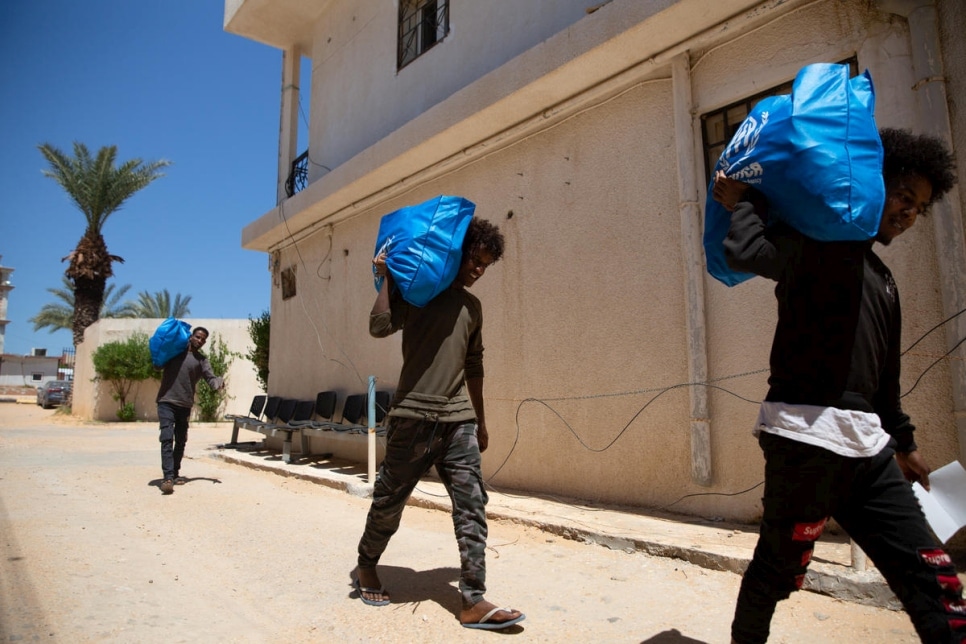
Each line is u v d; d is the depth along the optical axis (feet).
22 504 17.61
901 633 8.35
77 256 78.02
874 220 5.53
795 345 6.06
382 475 9.71
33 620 9.18
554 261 18.19
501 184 20.20
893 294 6.32
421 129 20.98
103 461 27.91
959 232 11.07
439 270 9.24
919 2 11.66
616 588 10.52
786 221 5.96
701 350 14.30
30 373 176.55
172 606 9.98
